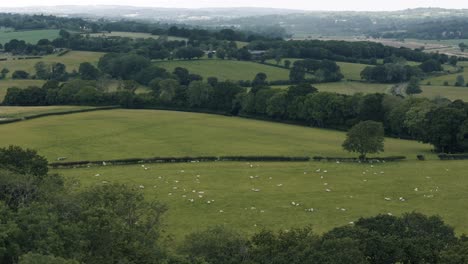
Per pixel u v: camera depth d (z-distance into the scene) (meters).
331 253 46.69
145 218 66.00
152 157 116.81
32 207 51.28
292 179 99.94
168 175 101.38
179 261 48.28
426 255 49.97
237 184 95.62
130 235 51.38
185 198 86.06
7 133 137.25
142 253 49.06
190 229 72.25
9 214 49.12
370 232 53.72
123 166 110.25
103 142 132.12
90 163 110.75
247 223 75.19
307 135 155.00
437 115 135.12
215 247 53.34
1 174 63.72
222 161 117.38
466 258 46.31
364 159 119.62
